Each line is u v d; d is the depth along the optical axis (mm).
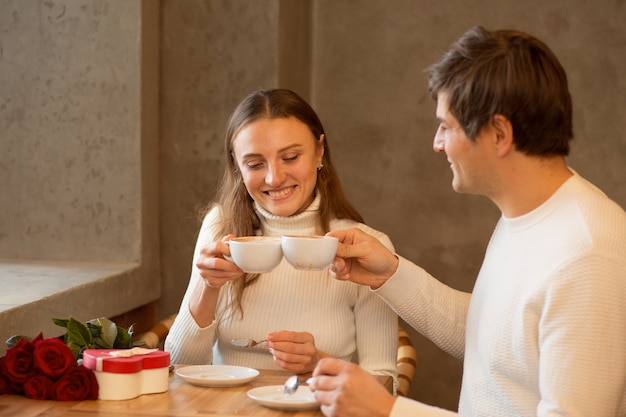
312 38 3525
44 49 2834
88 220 2857
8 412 1469
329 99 3531
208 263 1710
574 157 3383
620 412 1420
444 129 1540
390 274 1843
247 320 2068
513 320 1480
